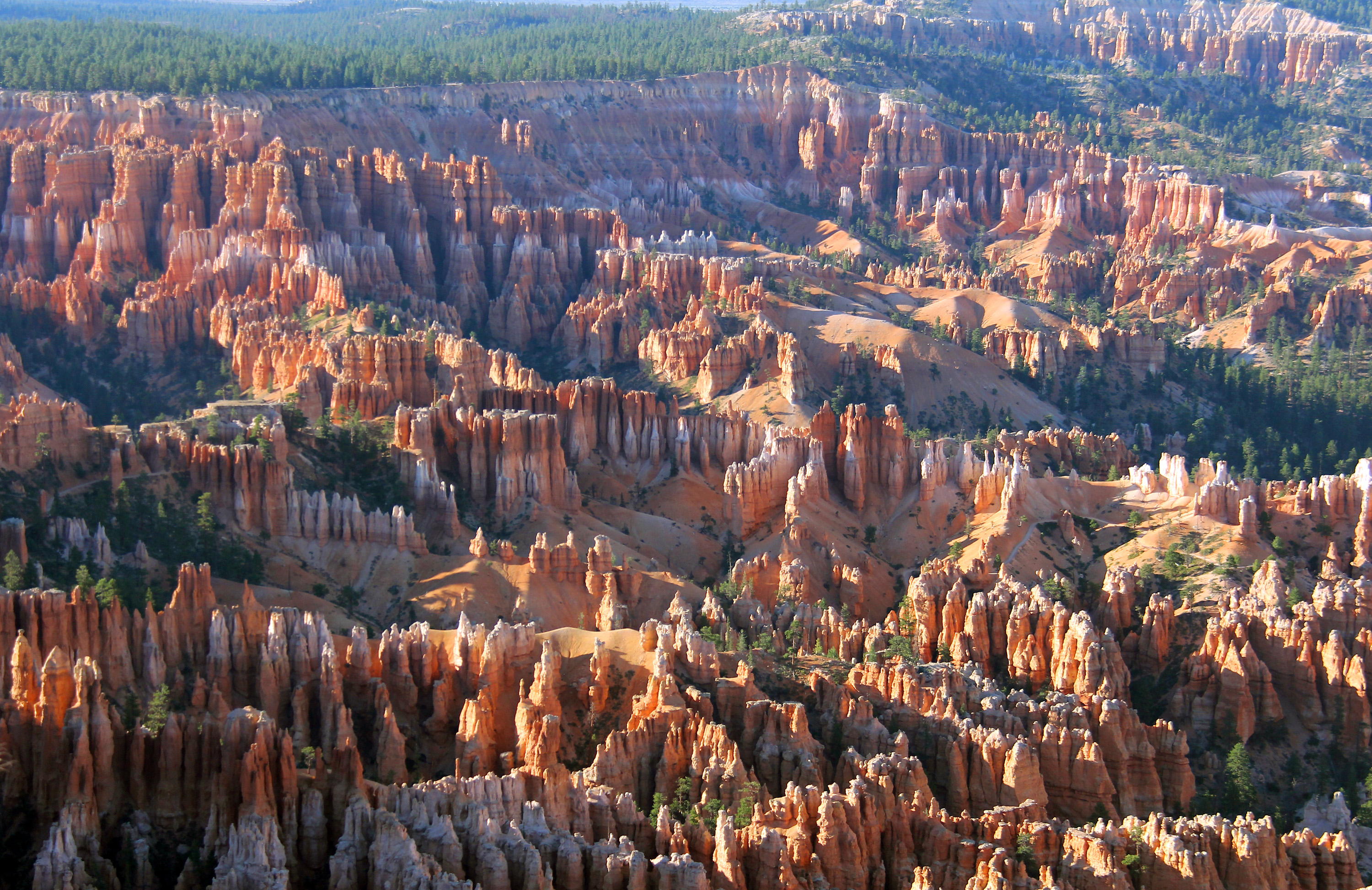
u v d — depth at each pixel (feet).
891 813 411.75
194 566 539.70
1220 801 504.02
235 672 467.52
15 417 572.10
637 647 499.51
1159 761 500.33
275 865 356.18
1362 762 537.65
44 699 386.11
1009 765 453.17
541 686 472.44
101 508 565.94
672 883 366.43
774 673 516.73
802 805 399.44
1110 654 554.87
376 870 353.72
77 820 366.63
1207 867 402.72
